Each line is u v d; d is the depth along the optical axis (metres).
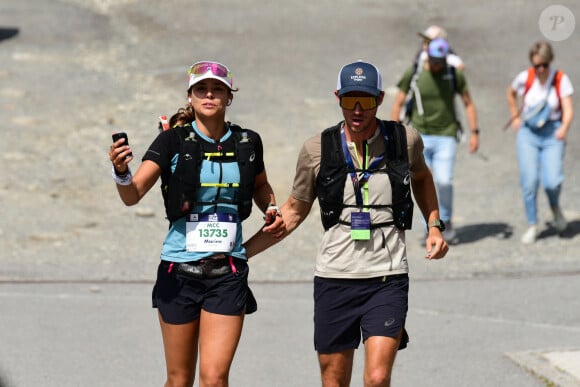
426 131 40.25
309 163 19.95
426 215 21.00
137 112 61.97
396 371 26.25
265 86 69.38
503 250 40.66
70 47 77.88
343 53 77.69
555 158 41.09
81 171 51.22
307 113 63.47
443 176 40.16
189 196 19.25
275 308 32.81
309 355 27.86
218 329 19.20
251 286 35.81
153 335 29.67
